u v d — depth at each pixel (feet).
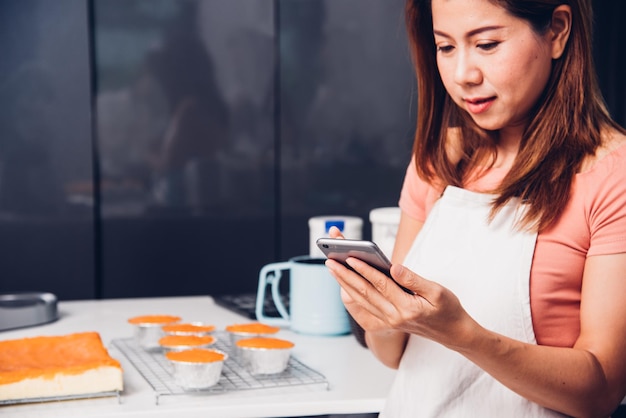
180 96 10.00
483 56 3.25
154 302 6.59
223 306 6.36
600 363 3.10
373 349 3.84
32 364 4.16
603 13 10.20
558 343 3.41
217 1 9.99
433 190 4.01
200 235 10.19
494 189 3.61
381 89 10.46
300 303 5.42
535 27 3.21
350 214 10.53
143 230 10.05
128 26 9.82
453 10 3.23
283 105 10.29
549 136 3.38
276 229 10.39
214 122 10.11
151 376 4.39
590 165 3.31
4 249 9.64
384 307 3.00
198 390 4.11
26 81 9.52
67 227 9.74
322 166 10.44
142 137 9.96
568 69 3.35
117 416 3.81
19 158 9.58
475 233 3.57
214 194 10.19
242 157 10.22
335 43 10.32
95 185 9.82
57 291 9.78
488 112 3.34
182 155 10.07
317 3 10.24
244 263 10.35
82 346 4.49
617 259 3.17
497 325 3.43
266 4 10.11
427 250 3.68
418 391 3.63
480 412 3.51
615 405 3.21
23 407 3.90
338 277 3.08
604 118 3.43
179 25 9.93
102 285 10.02
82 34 9.59
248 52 10.12
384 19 10.39
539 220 3.34
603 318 3.15
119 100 9.87
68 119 9.63
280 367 4.36
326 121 10.39
